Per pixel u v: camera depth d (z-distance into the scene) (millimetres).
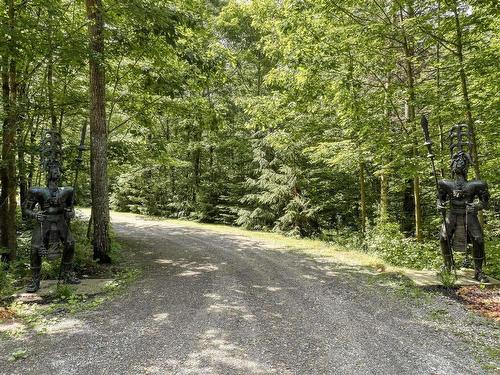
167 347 4641
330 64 10391
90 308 6168
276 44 12633
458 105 9031
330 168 16297
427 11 9945
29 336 4992
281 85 12742
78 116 14180
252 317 5750
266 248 12641
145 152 14422
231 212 21312
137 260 10523
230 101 21281
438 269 8719
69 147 11898
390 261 9914
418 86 10500
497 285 7266
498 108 8648
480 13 8352
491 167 9875
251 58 20609
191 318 5688
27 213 7254
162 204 26875
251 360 4297
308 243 13859
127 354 4441
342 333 5133
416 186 11305
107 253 9781
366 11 11109
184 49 10609
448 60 9977
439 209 7875
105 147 9883
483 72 8312
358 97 10859
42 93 11469
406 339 4934
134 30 10094
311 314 5914
